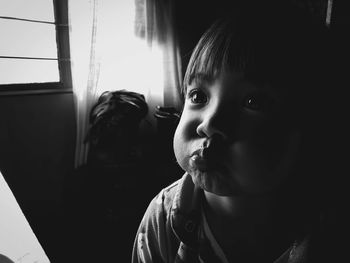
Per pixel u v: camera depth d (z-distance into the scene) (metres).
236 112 0.19
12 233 0.77
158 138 2.41
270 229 0.25
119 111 2.11
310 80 0.21
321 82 0.21
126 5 2.70
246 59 0.19
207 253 0.26
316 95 0.21
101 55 2.59
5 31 2.28
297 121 0.20
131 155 2.16
